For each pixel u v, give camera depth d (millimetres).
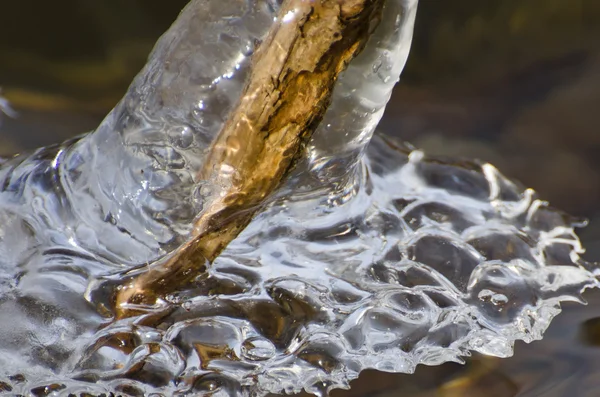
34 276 832
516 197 884
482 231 864
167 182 833
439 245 854
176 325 823
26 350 818
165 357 817
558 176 918
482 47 1117
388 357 820
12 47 1135
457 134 953
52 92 1047
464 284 842
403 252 850
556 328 832
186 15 839
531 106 967
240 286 832
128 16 1201
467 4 1164
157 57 842
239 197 816
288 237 847
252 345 820
